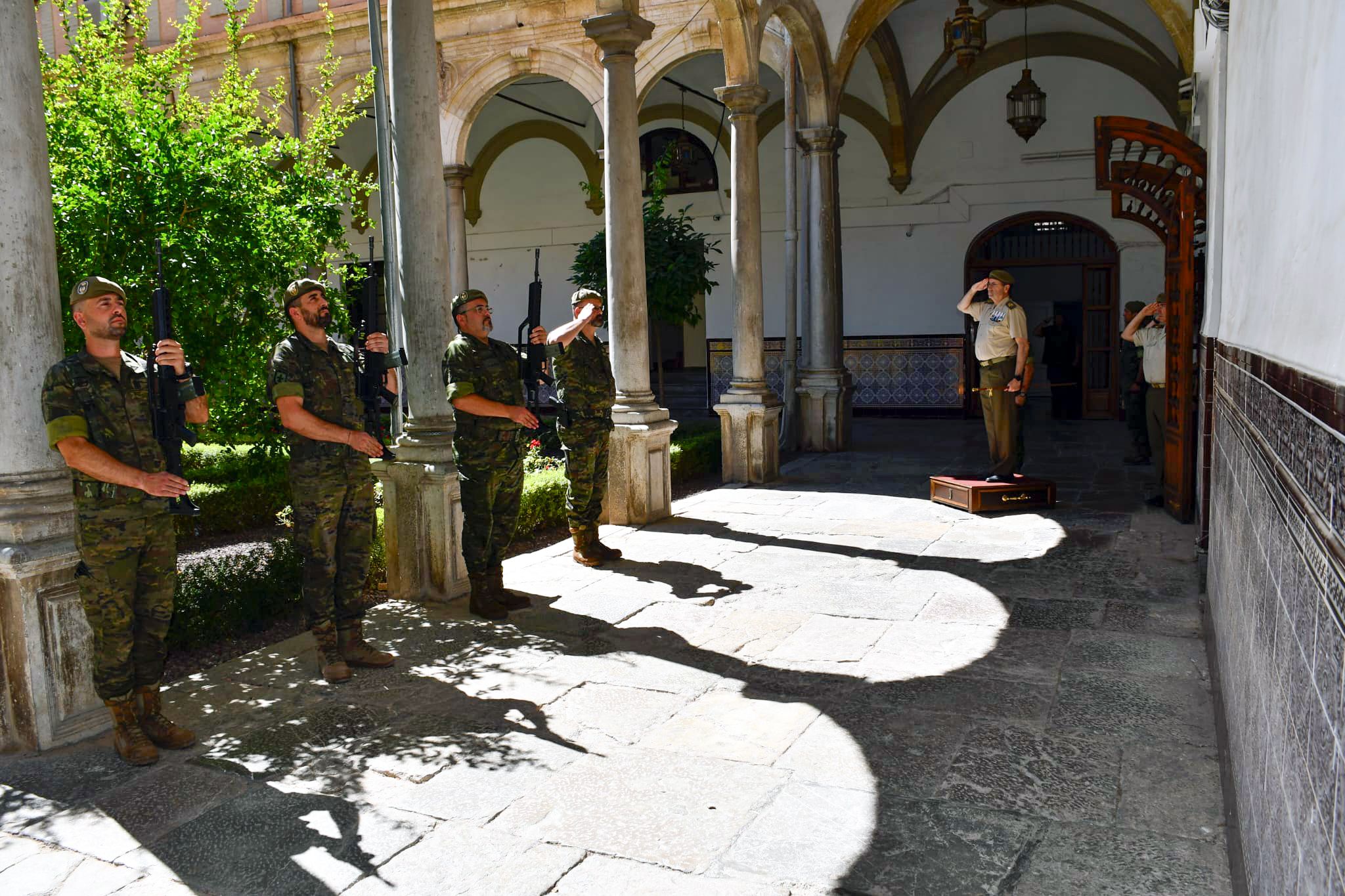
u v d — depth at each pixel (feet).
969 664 15.66
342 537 15.90
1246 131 10.23
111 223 22.56
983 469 35.78
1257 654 7.91
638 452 27.09
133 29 29.22
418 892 9.78
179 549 27.04
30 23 13.23
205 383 24.35
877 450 41.83
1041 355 65.26
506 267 67.26
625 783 11.96
